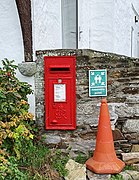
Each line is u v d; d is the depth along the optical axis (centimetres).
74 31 532
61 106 398
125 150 412
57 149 405
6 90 358
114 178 360
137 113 409
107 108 372
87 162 376
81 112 403
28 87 387
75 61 391
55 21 504
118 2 551
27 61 425
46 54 393
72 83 393
